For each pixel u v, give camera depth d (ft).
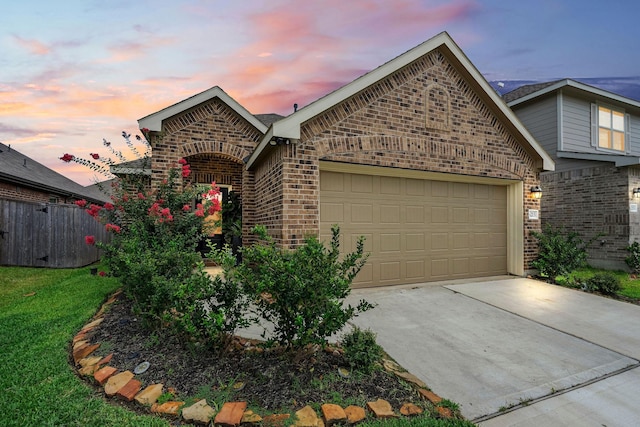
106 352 11.64
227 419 8.16
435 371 11.53
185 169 20.22
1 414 8.41
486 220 26.76
